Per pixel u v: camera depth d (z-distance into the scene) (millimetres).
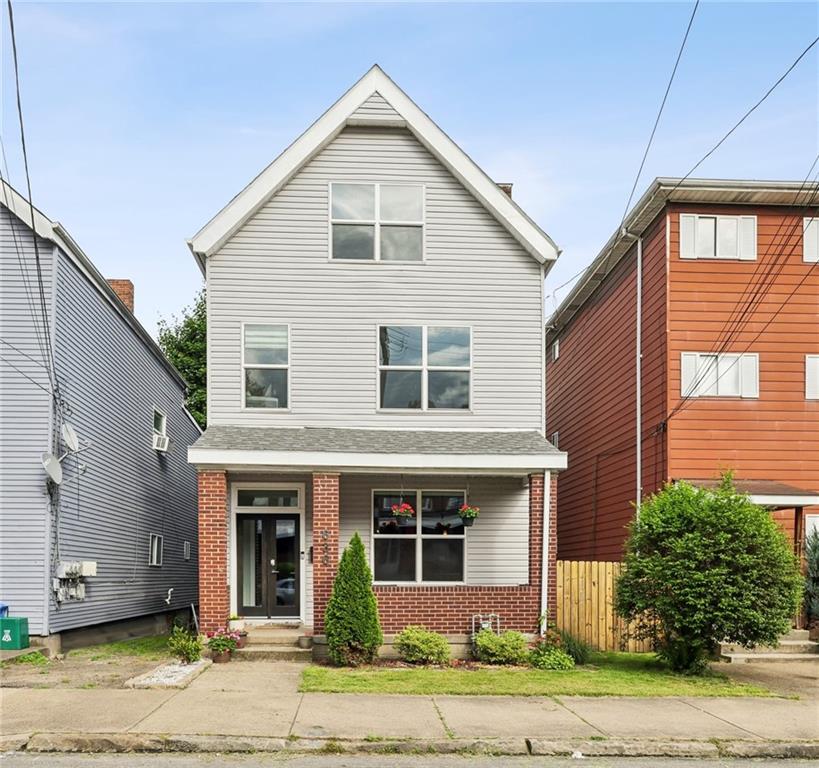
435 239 16469
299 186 16312
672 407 16844
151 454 21859
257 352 15977
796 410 16984
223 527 14031
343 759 7941
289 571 15695
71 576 14797
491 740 8367
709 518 12625
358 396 16047
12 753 7977
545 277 16703
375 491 15984
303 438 14922
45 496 14336
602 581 15102
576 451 24141
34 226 14297
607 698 10578
